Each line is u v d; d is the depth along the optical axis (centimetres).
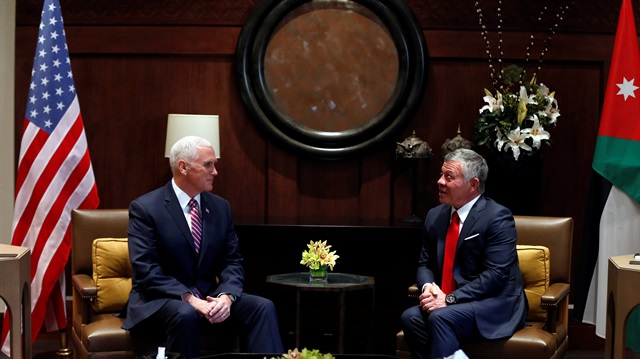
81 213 417
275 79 500
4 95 514
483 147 501
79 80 499
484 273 374
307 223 472
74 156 458
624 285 357
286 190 504
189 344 354
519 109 455
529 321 399
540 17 498
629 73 454
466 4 497
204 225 389
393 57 500
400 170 502
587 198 484
